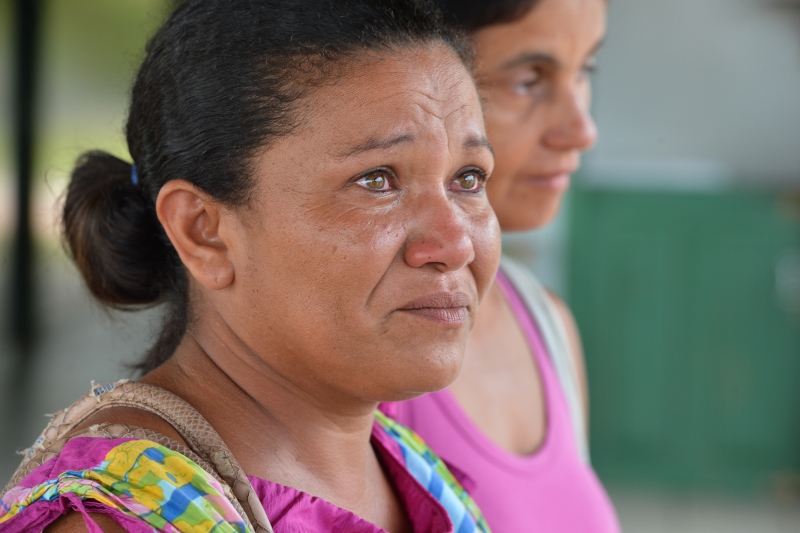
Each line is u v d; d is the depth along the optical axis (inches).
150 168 33.5
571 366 60.4
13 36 238.7
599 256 151.3
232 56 30.6
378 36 30.7
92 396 32.2
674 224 149.1
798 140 144.4
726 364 150.9
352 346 30.5
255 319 31.7
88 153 38.2
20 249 238.2
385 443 38.6
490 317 56.5
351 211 30.0
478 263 32.5
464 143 31.9
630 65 146.1
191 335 34.5
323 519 31.8
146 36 41.0
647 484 154.6
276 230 30.3
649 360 152.5
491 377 54.7
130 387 31.7
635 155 148.6
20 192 239.8
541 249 152.3
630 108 147.3
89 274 37.4
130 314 41.2
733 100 145.2
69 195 37.6
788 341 148.9
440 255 30.3
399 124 30.2
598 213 150.6
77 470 28.1
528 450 54.7
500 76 50.0
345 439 34.8
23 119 240.8
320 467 34.1
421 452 40.4
